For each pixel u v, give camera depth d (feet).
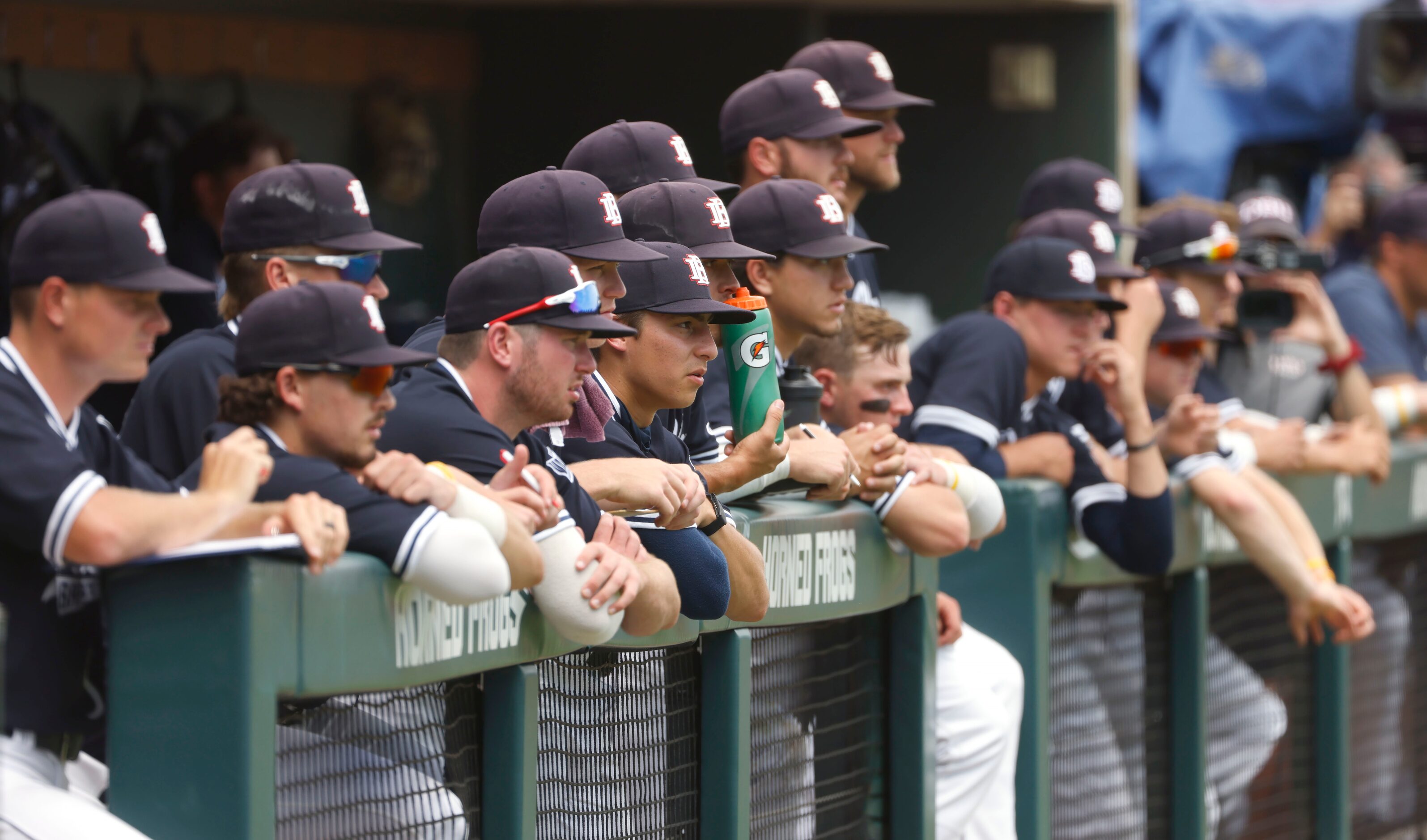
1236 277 59.67
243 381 27.99
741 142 47.62
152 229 27.27
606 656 33.88
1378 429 64.23
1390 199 73.05
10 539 25.68
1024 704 46.26
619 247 33.22
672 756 35.88
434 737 30.09
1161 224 58.08
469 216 85.81
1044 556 46.29
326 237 34.78
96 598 27.55
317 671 26.35
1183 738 52.60
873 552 40.70
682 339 34.73
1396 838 64.95
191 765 25.67
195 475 29.84
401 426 30.25
